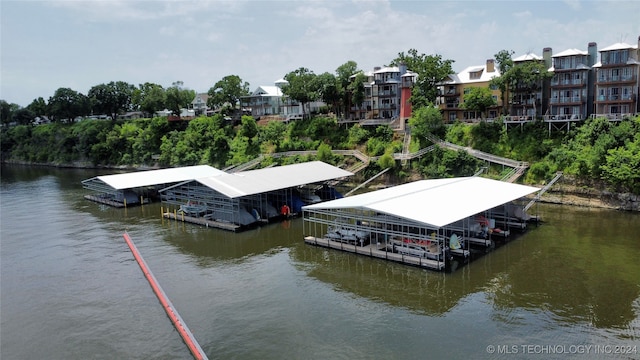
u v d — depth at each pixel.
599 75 77.38
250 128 114.69
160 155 128.75
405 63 111.56
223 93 130.12
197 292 41.09
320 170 77.25
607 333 31.53
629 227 55.09
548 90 86.12
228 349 31.50
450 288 39.84
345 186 89.44
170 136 130.75
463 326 33.34
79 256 52.53
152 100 139.12
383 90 109.19
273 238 56.81
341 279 42.94
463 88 99.12
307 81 112.44
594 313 34.34
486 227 52.31
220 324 35.03
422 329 33.22
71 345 33.25
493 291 38.88
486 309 35.75
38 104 189.75
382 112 110.38
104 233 61.84
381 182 86.94
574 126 74.88
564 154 70.81
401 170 85.75
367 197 55.53
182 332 33.50
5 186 107.25
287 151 106.25
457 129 87.62
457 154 80.00
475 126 84.94
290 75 117.06
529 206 61.34
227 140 117.75
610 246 48.72
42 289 43.41
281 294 40.06
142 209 76.38
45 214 74.38
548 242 50.78
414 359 29.48
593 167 66.50
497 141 81.62
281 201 70.38
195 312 37.16
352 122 104.44
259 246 53.81
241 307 37.78
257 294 40.22
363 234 50.75
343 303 37.94
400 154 86.69
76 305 39.72
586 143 70.69
